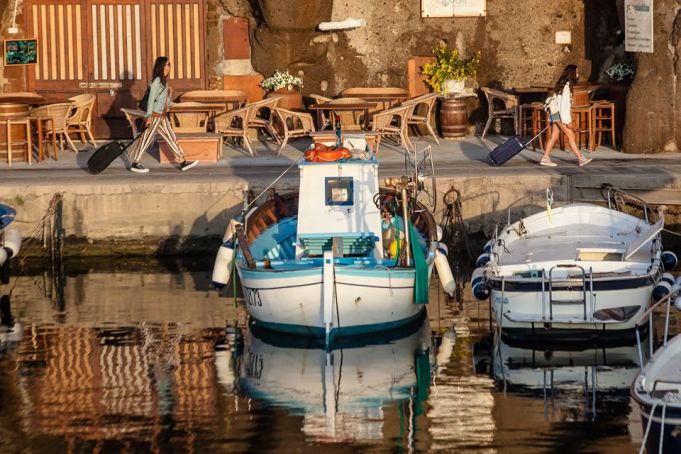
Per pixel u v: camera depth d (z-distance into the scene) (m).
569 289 38.53
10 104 55.41
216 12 62.38
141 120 59.38
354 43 62.31
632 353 37.62
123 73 62.59
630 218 44.97
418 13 62.31
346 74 62.47
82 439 30.50
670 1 55.09
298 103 61.59
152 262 49.72
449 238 49.72
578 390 34.03
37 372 35.84
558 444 29.94
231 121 59.97
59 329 40.38
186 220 49.81
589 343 38.88
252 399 33.56
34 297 44.66
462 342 39.03
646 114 55.72
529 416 31.92
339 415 32.25
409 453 29.58
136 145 53.59
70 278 47.69
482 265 43.19
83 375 35.56
